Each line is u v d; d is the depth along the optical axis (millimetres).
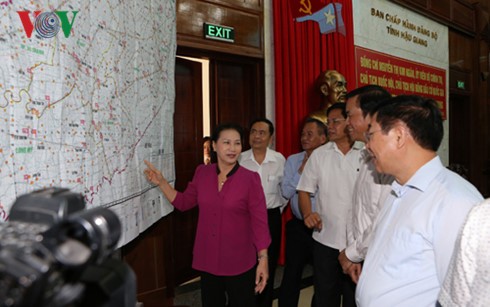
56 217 383
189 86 2732
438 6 5023
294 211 2156
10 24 736
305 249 2102
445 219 863
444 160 5293
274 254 2254
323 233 1796
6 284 304
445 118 5285
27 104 775
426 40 4941
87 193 992
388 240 981
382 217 1085
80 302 417
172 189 1569
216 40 2754
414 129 938
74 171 932
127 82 1292
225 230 1510
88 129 1003
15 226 375
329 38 3453
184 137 2688
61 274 356
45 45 829
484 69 5973
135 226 1354
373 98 1331
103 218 399
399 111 948
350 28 3668
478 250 654
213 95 2889
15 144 743
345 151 1788
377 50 4188
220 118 2971
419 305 921
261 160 2293
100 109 1083
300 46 3207
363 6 3992
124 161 1257
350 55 3672
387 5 4305
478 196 915
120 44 1229
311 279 2887
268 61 3129
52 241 346
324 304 1798
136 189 1375
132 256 2078
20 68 758
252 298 1582
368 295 997
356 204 1461
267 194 2236
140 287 2125
